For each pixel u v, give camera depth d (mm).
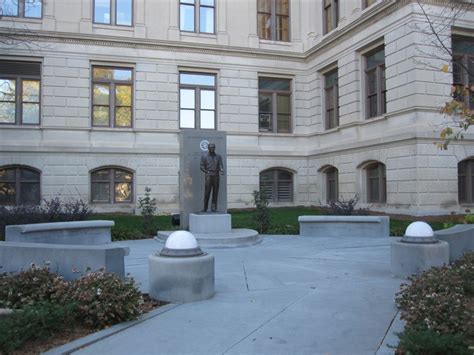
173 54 24281
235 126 25344
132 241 13641
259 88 26344
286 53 26250
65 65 22625
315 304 6418
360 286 7555
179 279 6508
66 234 12266
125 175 23609
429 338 4203
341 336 5090
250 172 25375
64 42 22594
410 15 18203
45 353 4598
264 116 26516
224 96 25219
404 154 18547
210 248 11953
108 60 23266
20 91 22344
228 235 12758
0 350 4523
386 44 19844
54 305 5418
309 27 26516
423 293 5691
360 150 21438
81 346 4789
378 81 21125
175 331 5262
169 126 24078
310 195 26125
